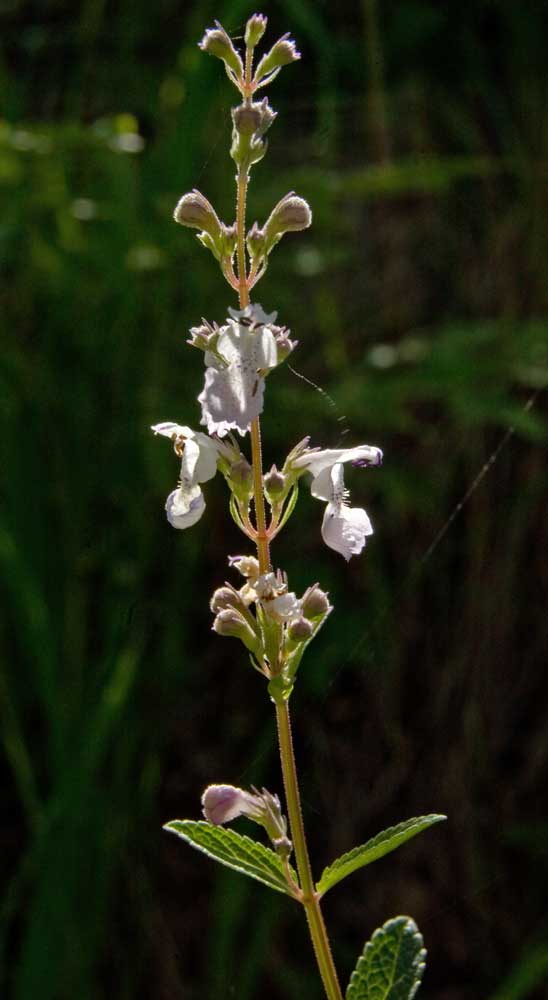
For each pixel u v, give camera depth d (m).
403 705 0.55
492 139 0.58
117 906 0.47
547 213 0.58
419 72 0.58
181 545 0.49
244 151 0.27
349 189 0.50
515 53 0.58
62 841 0.40
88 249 0.47
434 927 0.54
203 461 0.28
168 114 0.51
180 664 0.50
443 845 0.55
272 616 0.27
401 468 0.57
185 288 0.50
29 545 0.46
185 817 0.51
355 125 0.58
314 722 0.53
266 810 0.27
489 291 0.58
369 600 0.55
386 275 0.59
